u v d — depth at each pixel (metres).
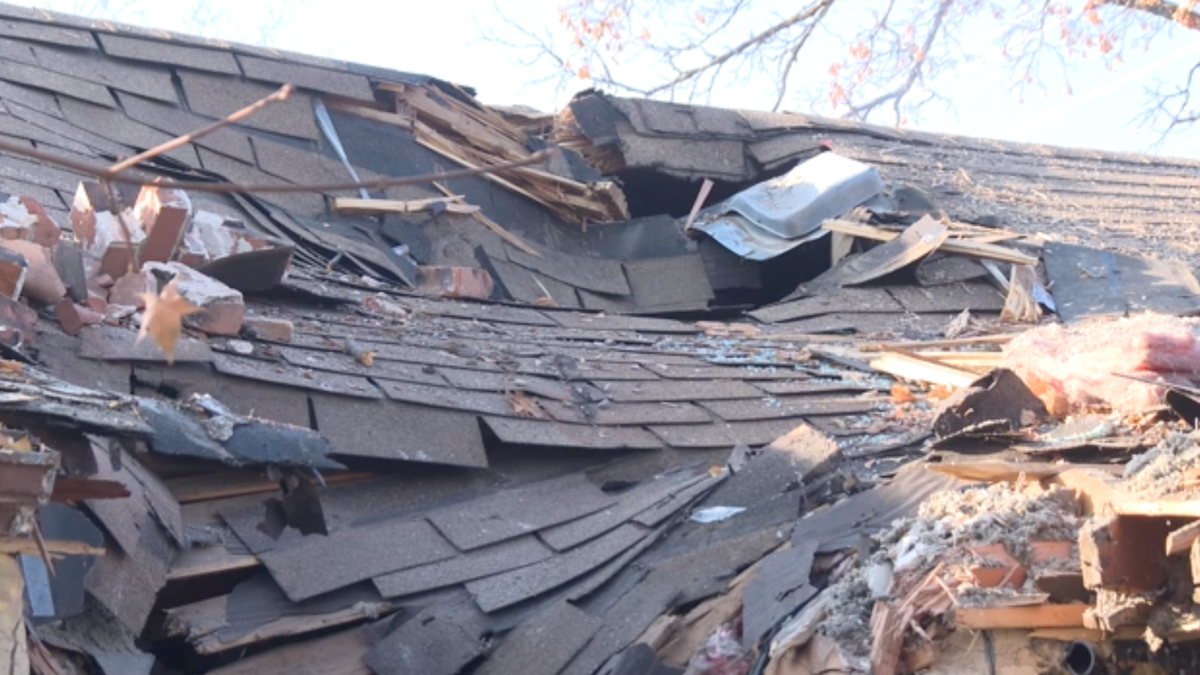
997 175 14.75
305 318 8.46
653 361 9.33
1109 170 15.88
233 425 6.32
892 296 11.55
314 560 6.48
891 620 5.11
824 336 10.66
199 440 6.13
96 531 5.43
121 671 5.41
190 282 7.45
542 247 12.16
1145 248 12.92
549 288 11.75
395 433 7.28
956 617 4.93
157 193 7.73
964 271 11.86
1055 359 6.80
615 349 9.62
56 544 4.76
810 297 11.59
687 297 12.29
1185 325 6.77
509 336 9.47
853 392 9.11
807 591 5.70
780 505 6.82
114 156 10.07
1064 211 13.98
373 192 11.45
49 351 6.34
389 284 10.32
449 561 6.75
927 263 11.89
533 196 12.45
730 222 12.87
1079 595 4.85
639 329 10.43
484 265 11.45
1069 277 11.84
